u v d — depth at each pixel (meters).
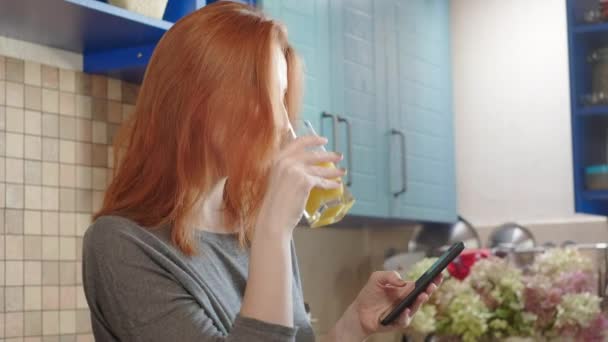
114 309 1.18
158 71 1.28
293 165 1.14
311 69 2.83
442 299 2.26
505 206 3.78
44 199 2.19
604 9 3.06
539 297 2.21
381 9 3.24
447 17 3.71
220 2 1.30
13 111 2.14
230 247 1.33
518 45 3.80
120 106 2.39
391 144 3.26
